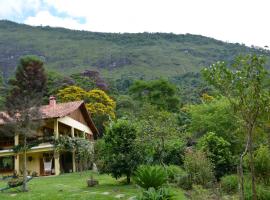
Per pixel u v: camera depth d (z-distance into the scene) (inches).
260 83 552.4
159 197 636.1
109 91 2746.1
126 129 908.0
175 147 1021.8
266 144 812.6
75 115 1692.9
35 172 1433.3
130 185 871.1
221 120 1154.0
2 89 2198.6
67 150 1448.1
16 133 954.1
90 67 7485.2
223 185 805.9
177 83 4355.3
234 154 1020.5
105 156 913.5
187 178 823.7
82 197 737.6
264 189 736.3
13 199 761.0
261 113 561.0
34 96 960.9
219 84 571.8
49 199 738.8
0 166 1565.0
